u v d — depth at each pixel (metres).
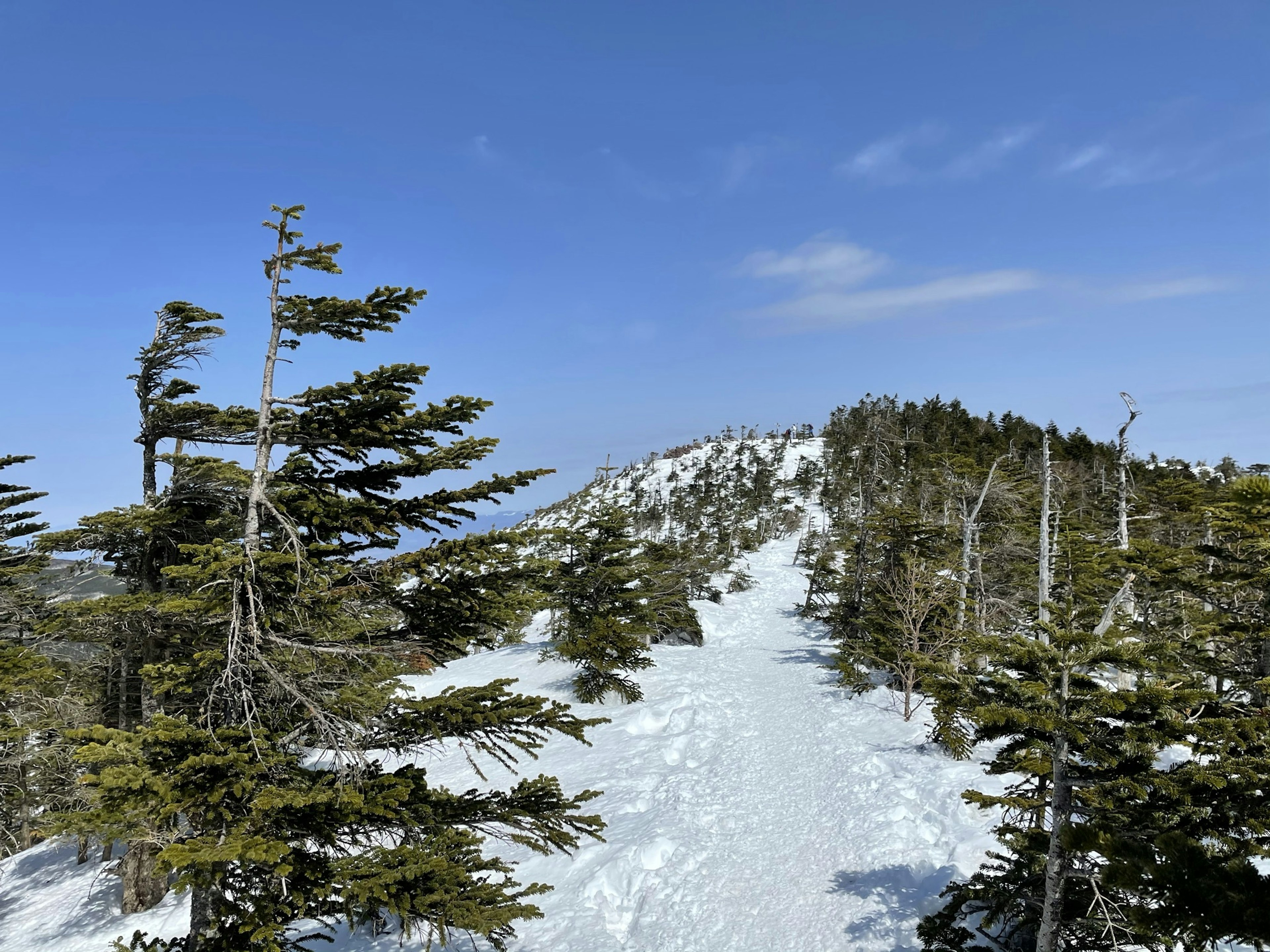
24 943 13.71
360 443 7.75
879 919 10.99
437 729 7.39
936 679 8.23
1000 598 24.50
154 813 6.16
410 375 7.54
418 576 7.15
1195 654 12.55
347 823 6.82
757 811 15.72
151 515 10.71
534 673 31.03
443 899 6.57
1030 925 8.55
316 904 6.94
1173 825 6.40
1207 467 61.66
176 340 12.55
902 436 79.06
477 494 7.69
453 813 7.45
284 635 7.74
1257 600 13.29
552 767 20.19
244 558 6.84
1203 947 3.46
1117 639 7.41
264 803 5.85
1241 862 3.47
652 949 11.24
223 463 10.38
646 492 114.12
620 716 24.56
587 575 27.39
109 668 14.19
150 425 12.52
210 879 5.95
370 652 7.55
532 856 14.62
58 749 12.66
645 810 16.47
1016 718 7.07
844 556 50.12
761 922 11.56
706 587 49.22
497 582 7.66
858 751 18.45
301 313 7.86
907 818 14.08
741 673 29.88
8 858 19.00
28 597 13.27
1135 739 6.77
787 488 99.62
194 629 10.98
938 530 25.11
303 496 7.88
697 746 20.59
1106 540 25.70
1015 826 8.62
